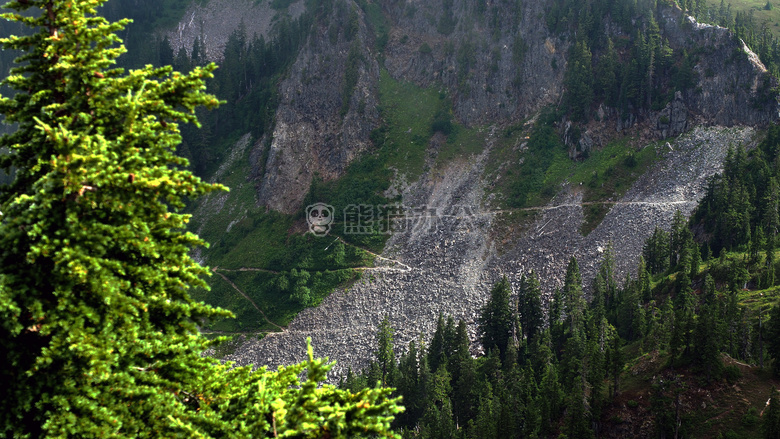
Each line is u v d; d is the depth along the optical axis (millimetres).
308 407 23000
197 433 22500
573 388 94875
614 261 159375
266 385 25984
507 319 137875
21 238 22484
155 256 24078
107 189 23219
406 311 168125
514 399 102875
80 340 21547
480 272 173125
